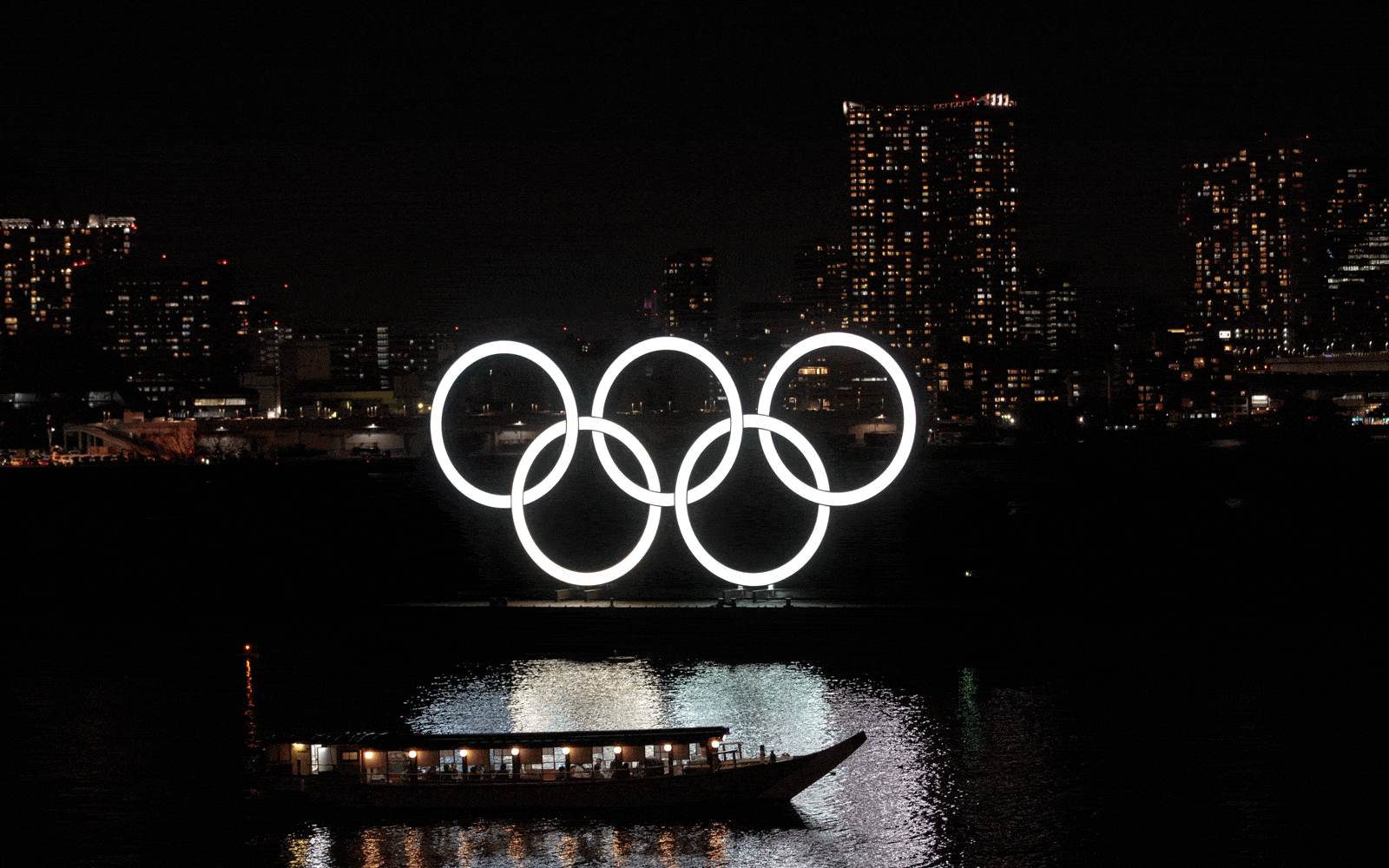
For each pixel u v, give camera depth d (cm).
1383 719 7375
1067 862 5422
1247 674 8481
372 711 7706
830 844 5609
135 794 6306
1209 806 6000
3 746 7156
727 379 8875
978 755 6744
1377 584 13588
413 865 5425
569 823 5872
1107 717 7412
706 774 5997
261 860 5497
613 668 8600
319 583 14400
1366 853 5472
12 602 13062
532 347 9119
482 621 10000
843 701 7738
